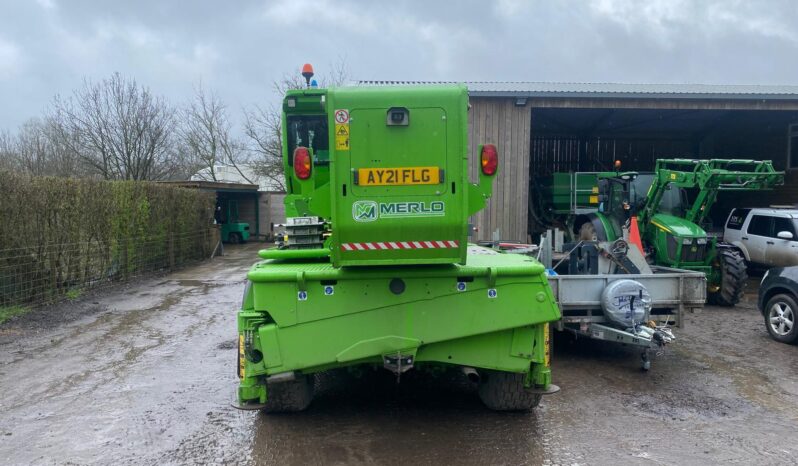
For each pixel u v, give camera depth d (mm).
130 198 13789
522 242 13305
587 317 6199
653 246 10539
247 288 4480
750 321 8977
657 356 6910
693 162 10328
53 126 28578
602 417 4895
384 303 4203
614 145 20641
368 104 3742
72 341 7684
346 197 3787
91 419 4883
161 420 4848
